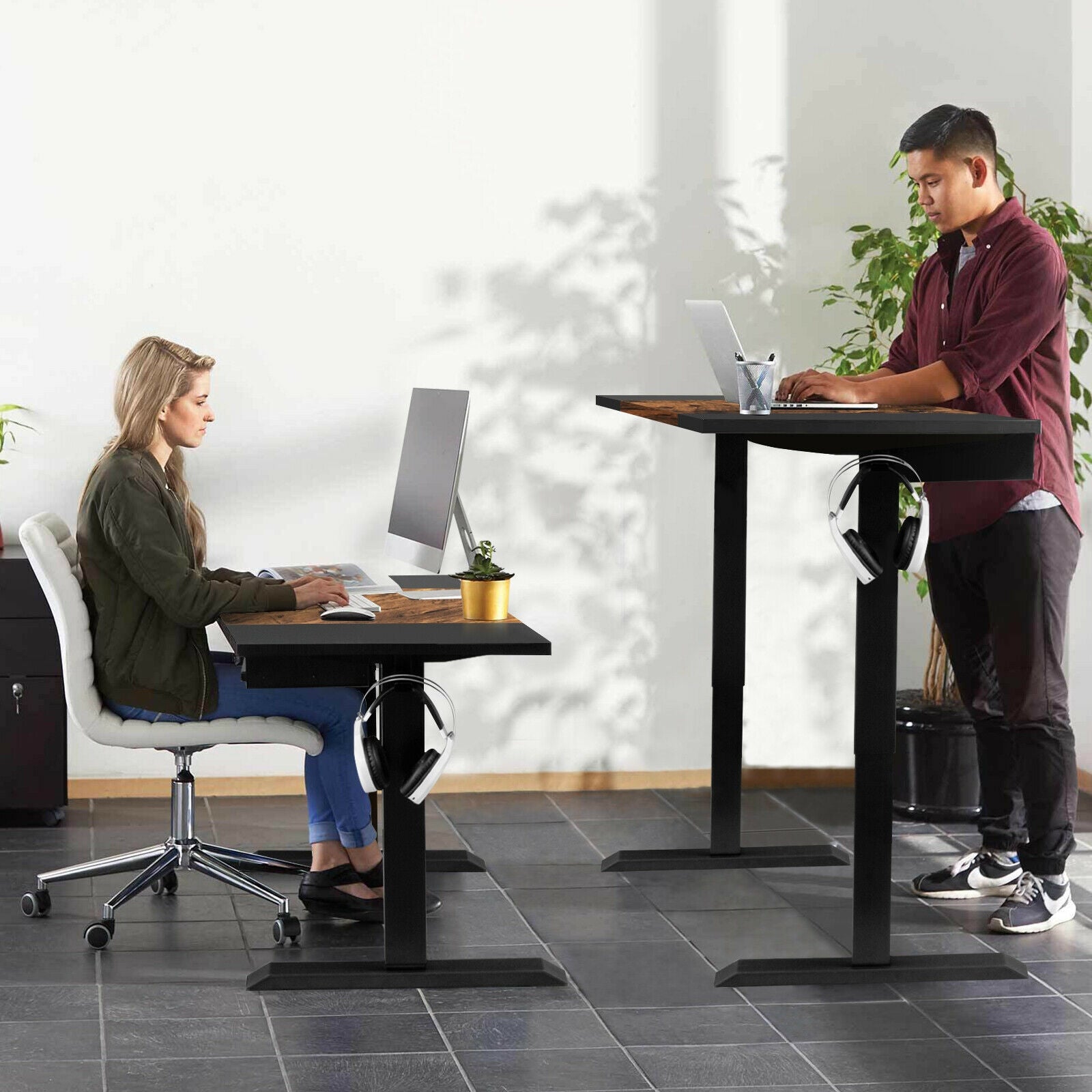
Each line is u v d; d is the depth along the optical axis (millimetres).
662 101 5641
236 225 5434
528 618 5742
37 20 5273
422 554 4461
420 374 5586
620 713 5828
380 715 3766
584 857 4969
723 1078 3346
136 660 3975
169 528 3951
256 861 4391
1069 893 4387
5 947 4027
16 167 5305
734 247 5727
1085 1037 3588
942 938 4207
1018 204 4215
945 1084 3328
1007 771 4539
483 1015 3656
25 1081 3252
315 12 5410
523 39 5535
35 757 5090
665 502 5781
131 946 4059
